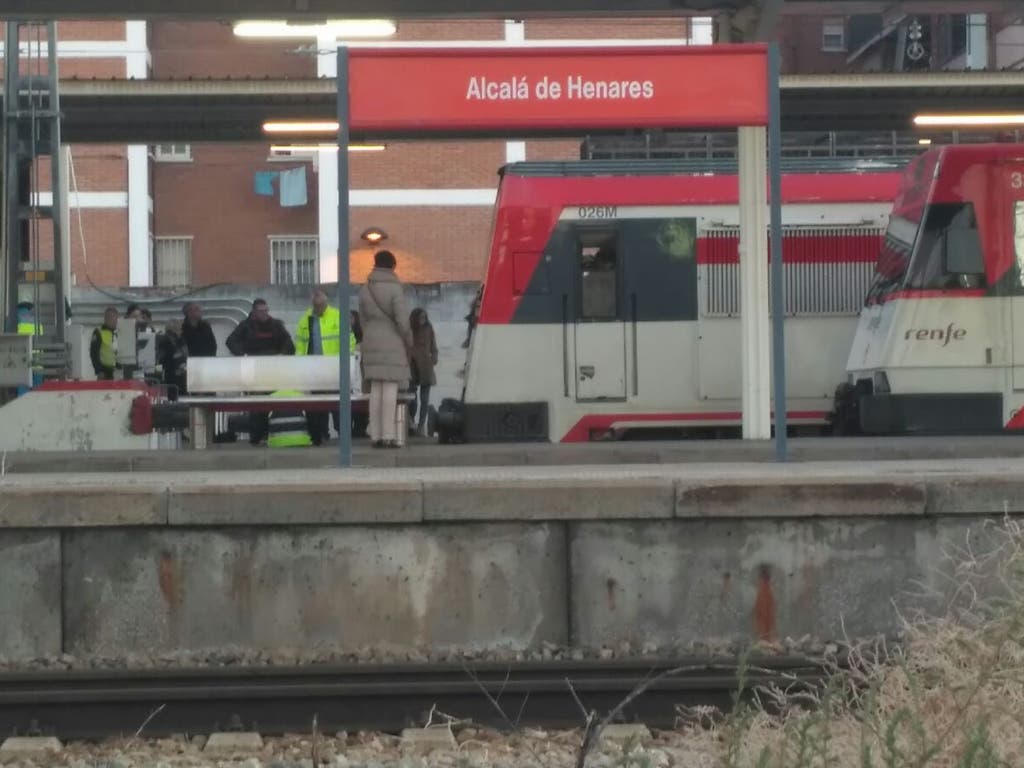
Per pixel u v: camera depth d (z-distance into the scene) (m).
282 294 37.09
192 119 26.14
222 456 17.59
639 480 11.35
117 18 18.81
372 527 11.37
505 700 9.87
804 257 21.67
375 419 18.31
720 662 10.30
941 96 24.72
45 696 9.66
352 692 9.79
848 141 23.20
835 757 7.35
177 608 11.31
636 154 22.23
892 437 19.56
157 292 37.12
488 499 11.27
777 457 14.98
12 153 23.22
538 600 11.40
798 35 55.06
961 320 19.61
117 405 20.72
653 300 21.53
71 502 11.17
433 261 47.34
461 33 46.09
